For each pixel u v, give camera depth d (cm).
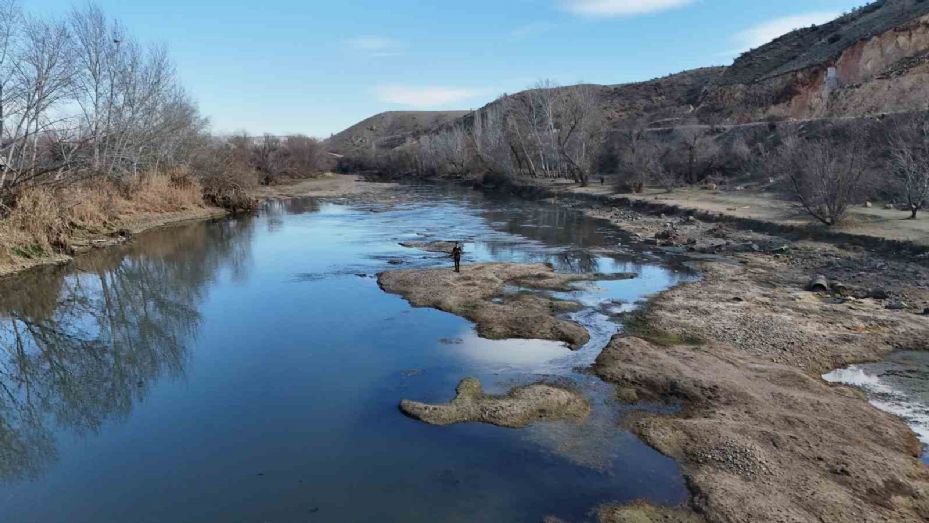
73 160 3147
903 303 1838
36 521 910
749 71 7969
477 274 2395
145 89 4391
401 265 2673
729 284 2164
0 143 2683
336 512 911
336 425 1190
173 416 1255
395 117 18875
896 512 847
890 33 5603
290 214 4847
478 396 1288
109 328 1908
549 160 6912
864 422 1108
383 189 7288
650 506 898
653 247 2991
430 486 972
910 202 2834
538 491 949
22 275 2511
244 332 1788
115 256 3003
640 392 1285
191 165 5078
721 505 877
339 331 1767
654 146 5462
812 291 2031
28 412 1316
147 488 993
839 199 2800
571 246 3081
